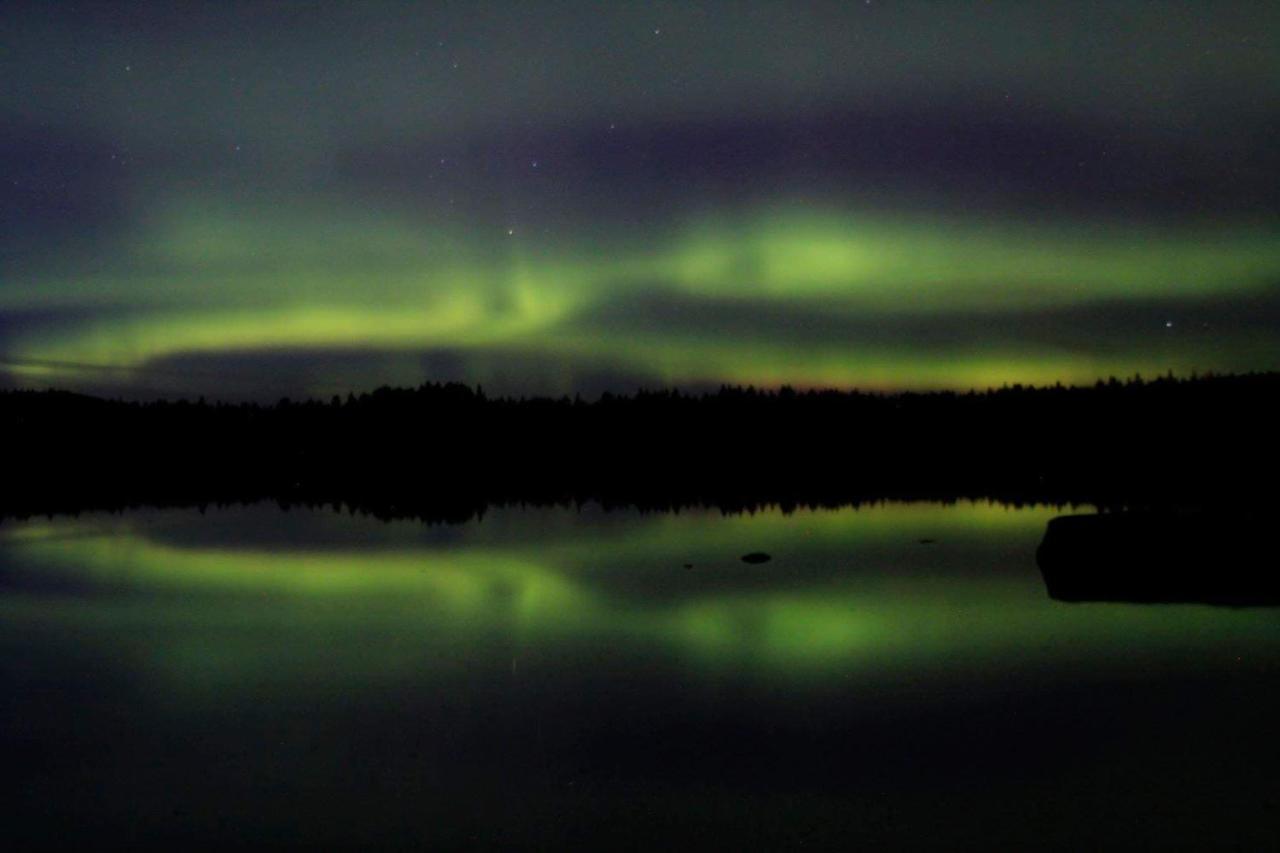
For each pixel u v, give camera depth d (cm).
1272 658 888
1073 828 568
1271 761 655
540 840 566
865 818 586
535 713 784
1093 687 820
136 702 827
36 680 894
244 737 739
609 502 2414
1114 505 2045
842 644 978
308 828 585
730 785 637
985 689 823
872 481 2806
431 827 585
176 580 1381
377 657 960
